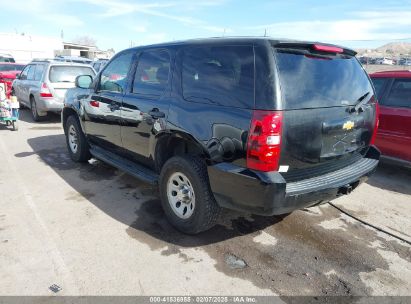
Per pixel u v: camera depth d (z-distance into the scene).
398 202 4.52
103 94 4.67
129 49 4.37
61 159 6.01
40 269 2.88
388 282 2.88
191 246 3.30
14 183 4.80
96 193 4.49
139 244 3.30
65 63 9.40
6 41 38.41
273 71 2.68
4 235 3.39
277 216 3.99
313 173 3.07
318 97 2.94
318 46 2.98
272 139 2.62
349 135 3.33
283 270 2.98
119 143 4.46
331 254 3.25
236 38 3.03
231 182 2.86
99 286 2.70
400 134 5.16
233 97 2.88
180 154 3.44
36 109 9.50
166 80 3.61
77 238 3.37
